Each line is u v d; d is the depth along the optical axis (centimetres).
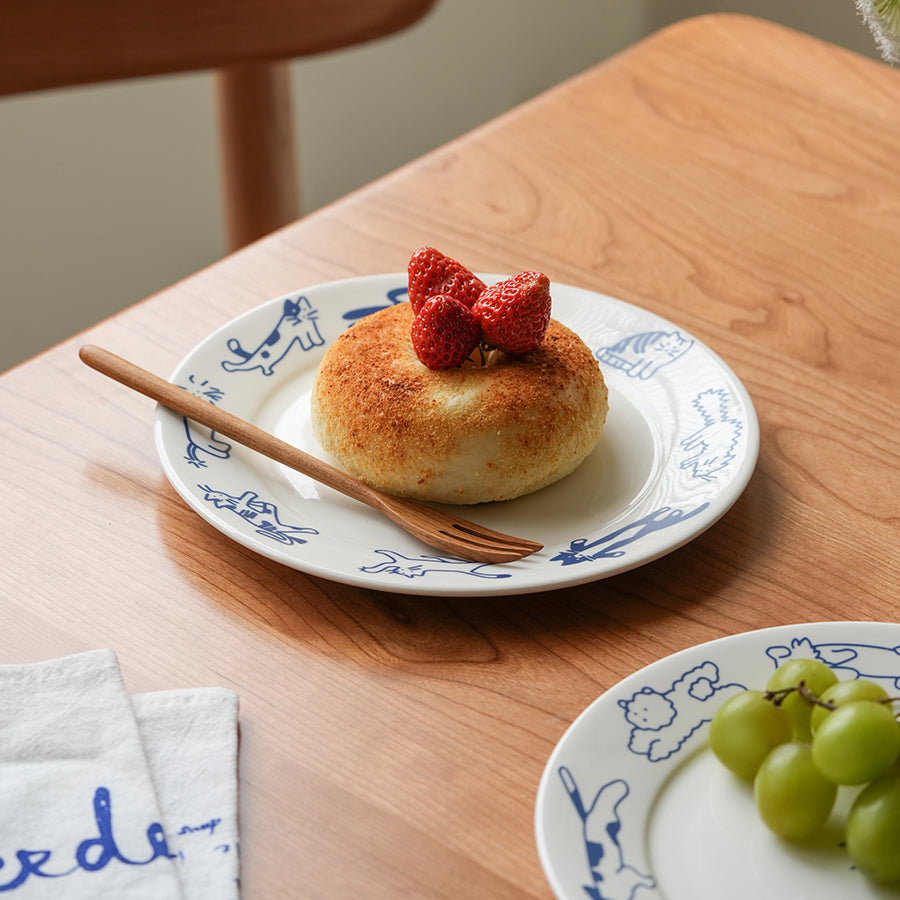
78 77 103
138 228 174
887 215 94
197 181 176
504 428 74
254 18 104
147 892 60
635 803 62
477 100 203
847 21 191
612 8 208
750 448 75
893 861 59
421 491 75
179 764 64
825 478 77
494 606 70
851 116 103
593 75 107
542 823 61
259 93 125
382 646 69
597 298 85
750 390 82
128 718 64
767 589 71
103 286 175
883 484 76
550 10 201
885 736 59
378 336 78
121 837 61
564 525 74
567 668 68
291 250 90
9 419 79
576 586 71
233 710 65
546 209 94
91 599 70
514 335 75
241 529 71
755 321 86
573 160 99
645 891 60
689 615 70
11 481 75
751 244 92
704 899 61
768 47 110
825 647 66
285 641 69
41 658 68
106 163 165
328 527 74
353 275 89
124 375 77
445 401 74
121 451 77
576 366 77
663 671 65
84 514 74
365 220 93
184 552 72
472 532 73
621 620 70
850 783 60
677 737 64
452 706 67
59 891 60
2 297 167
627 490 76
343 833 63
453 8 189
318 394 77
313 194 191
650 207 94
